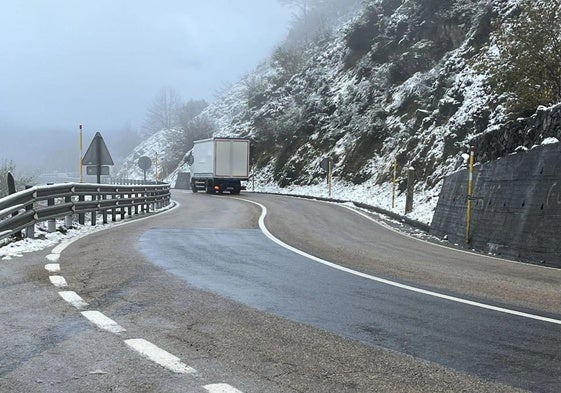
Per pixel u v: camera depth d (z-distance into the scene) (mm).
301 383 4043
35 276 8062
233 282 7922
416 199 25688
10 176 12344
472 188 15492
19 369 4250
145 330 5352
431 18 35969
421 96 32562
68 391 3824
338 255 11211
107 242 12258
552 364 4566
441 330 5582
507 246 12656
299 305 6586
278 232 15438
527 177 12672
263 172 49906
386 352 4828
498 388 4008
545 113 14320
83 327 5410
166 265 9250
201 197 37531
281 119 51406
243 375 4180
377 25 45688
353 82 44562
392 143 34031
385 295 7281
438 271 9594
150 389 3865
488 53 22641
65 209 14445
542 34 16109
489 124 22562
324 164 36188
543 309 6676
